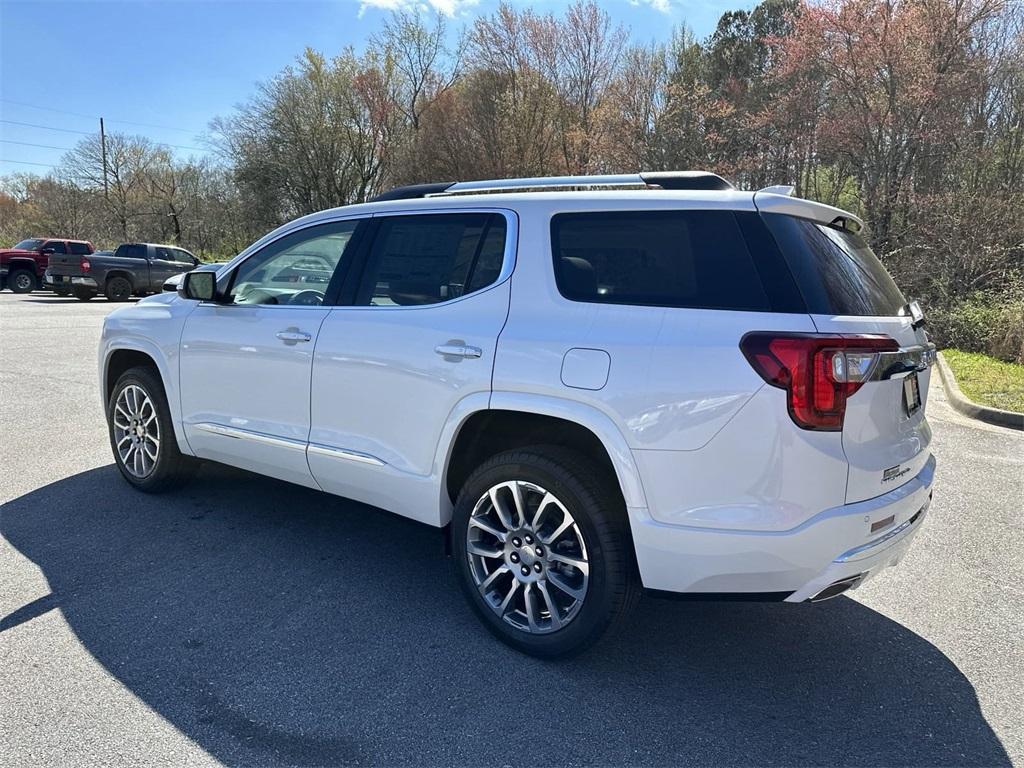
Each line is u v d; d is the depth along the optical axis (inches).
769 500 94.7
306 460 141.6
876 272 118.9
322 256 146.9
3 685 103.3
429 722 98.4
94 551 149.6
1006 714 103.7
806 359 93.1
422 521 126.3
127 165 1936.5
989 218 531.5
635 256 109.1
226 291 160.7
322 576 141.6
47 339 463.8
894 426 104.6
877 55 617.3
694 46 1132.5
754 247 101.5
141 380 176.1
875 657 118.8
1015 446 260.8
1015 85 620.7
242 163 1547.7
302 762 90.0
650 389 99.7
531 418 114.6
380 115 1492.4
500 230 122.4
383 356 127.0
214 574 141.0
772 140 806.5
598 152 1031.0
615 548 106.1
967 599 140.6
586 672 111.9
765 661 116.9
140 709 99.0
